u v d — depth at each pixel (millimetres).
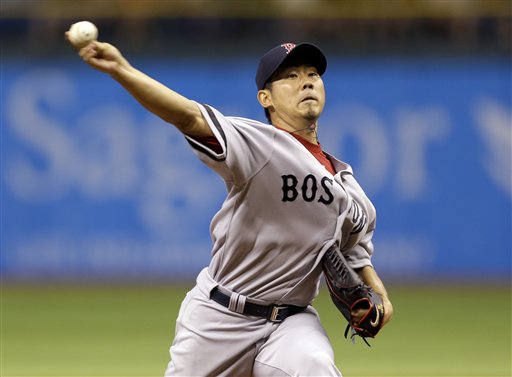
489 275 59344
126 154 58688
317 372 17266
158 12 62906
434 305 50188
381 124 59312
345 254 19594
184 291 55250
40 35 58906
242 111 59688
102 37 59875
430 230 59156
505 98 59531
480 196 59438
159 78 59906
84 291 55625
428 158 59344
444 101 59562
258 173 17375
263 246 17938
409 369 32906
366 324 18031
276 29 59656
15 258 58688
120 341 39156
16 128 58656
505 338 39906
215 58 59812
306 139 18641
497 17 59531
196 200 58344
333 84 59500
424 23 59594
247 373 18719
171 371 18906
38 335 40844
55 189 58688
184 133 16594
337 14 60906
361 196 19078
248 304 18250
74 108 58656
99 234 58719
